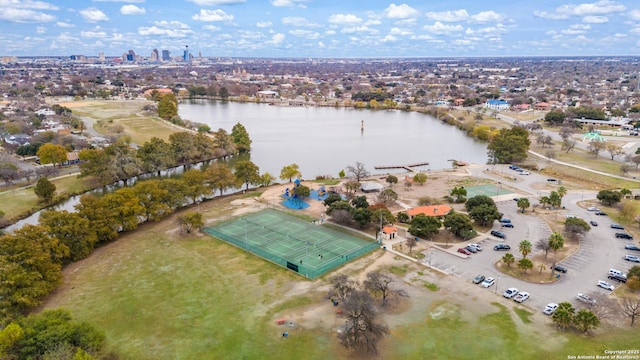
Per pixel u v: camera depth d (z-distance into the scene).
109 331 88.56
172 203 157.12
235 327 89.69
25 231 109.06
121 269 116.00
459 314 93.94
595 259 121.56
